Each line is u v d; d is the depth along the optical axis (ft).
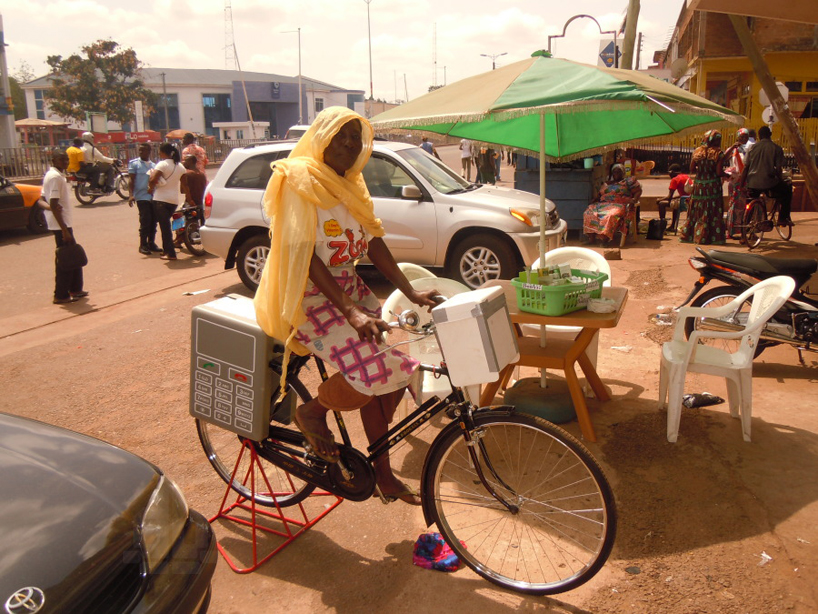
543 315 13.14
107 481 8.02
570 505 11.25
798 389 15.64
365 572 9.98
